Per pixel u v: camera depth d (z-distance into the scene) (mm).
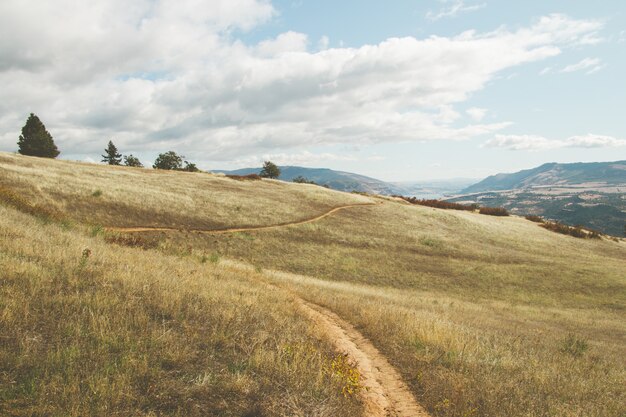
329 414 5699
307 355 7457
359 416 6137
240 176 76000
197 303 9430
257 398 5723
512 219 76500
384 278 35469
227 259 31312
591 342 17250
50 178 38281
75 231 20359
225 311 9203
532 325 21453
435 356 9664
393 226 52094
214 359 6785
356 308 14742
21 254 10773
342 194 69062
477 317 20578
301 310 12656
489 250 48188
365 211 58094
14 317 6590
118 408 4898
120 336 6703
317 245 41031
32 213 22188
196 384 5688
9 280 8328
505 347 11859
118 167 66938
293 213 49656
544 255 50000
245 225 42406
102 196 37562
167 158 115250
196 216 40875
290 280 23219
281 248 38406
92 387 5074
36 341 6070
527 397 7574
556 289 36594
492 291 35219
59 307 7438
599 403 7789
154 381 5629
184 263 18016
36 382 5027
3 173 36062
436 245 47188
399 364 9141
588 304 33438
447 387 7625
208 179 64625
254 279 19016
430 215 60812
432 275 37625
